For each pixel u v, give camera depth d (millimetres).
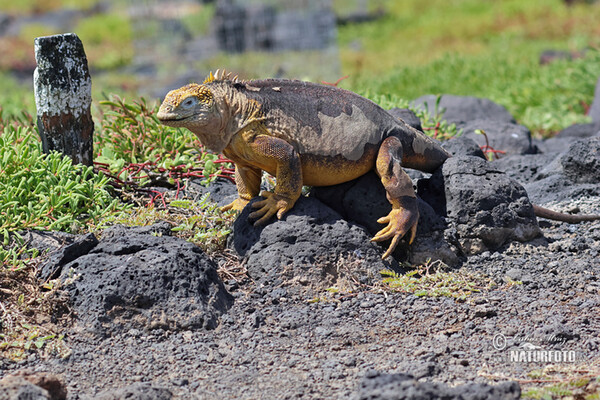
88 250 12922
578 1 70750
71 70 14828
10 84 58344
